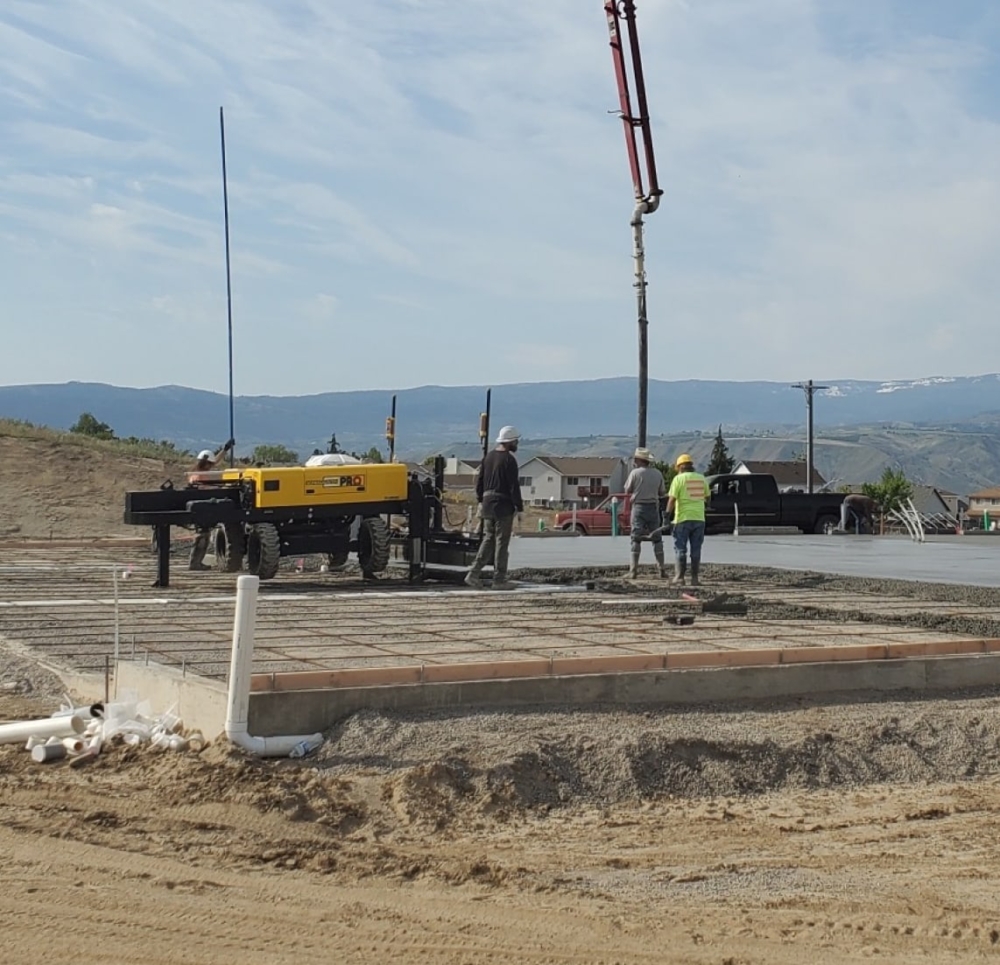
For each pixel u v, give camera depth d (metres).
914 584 17.16
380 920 5.78
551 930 5.74
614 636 11.90
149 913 5.73
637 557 17.70
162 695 8.88
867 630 12.46
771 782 8.28
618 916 5.96
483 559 16.45
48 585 16.86
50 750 8.08
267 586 16.73
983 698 10.05
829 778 8.40
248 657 7.96
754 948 5.60
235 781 7.50
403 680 8.68
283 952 5.37
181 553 23.44
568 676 9.05
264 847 6.71
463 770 7.79
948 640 11.54
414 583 17.22
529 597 15.42
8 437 40.28
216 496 16.48
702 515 16.70
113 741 8.29
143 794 7.45
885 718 9.20
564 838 7.18
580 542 27.12
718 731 8.66
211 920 5.69
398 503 17.09
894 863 6.87
